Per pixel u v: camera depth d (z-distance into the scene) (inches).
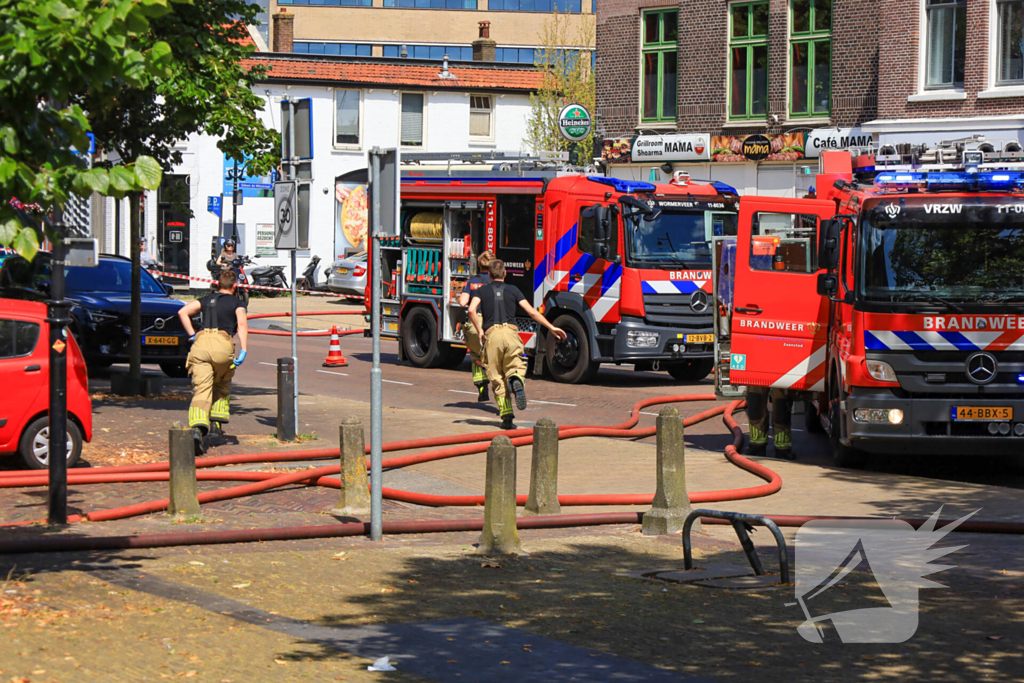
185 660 240.5
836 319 526.3
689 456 555.5
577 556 360.2
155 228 1788.9
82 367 473.4
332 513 410.3
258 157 619.2
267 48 2501.2
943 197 497.0
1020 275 491.2
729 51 1284.4
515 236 856.3
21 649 244.8
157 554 343.0
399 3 3048.7
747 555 334.0
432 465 516.1
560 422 648.4
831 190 574.2
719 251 581.3
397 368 927.7
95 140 641.6
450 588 315.0
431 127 1943.9
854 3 1197.1
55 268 371.9
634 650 256.8
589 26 2047.2
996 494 453.1
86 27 243.6
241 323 533.0
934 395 492.7
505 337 594.9
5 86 244.5
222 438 565.0
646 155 1325.0
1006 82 1053.2
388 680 231.1
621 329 800.9
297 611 285.1
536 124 1898.4
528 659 247.8
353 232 1893.5
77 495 428.8
